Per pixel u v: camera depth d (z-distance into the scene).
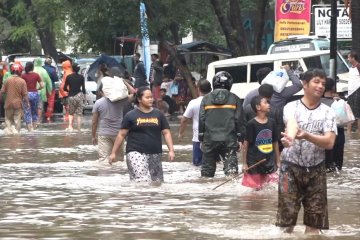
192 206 16.03
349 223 14.21
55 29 74.75
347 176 21.12
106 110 24.36
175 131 37.50
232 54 49.41
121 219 14.62
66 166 23.67
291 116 13.02
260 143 18.44
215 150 20.42
